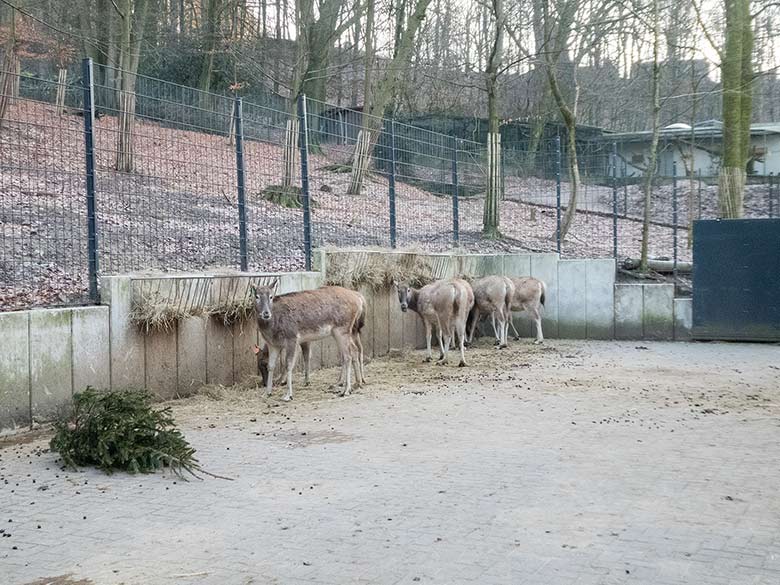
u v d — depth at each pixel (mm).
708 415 10039
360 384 12711
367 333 16031
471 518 5953
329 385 12789
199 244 14562
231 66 33531
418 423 9727
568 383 12758
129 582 4820
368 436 9023
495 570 4895
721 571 4832
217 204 16438
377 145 19516
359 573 4887
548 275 20047
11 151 12969
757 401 11031
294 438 8977
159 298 11266
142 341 11109
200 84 31953
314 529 5762
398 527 5766
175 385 11641
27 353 9492
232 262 14414
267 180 17469
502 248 21484
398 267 16938
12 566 5105
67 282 11539
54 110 13969
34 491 6918
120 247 13305
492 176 22203
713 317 18750
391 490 6766
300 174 15906
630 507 6180
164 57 33344
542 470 7363
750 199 25781
